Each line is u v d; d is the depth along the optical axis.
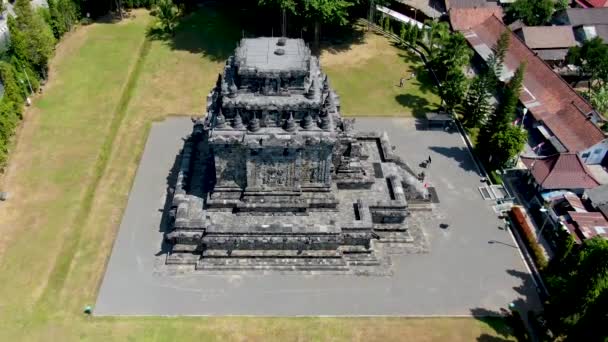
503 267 53.62
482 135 66.88
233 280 50.84
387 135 68.75
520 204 61.72
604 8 95.50
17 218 56.47
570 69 84.94
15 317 46.84
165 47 90.25
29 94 75.75
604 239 48.22
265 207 52.50
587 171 61.00
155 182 62.28
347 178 57.25
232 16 100.06
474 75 85.94
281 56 49.78
